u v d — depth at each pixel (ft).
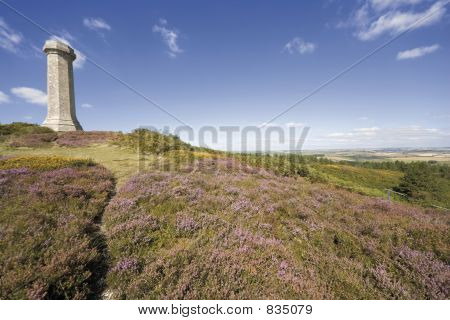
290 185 38.63
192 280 12.16
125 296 11.75
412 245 17.90
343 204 29.55
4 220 15.97
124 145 62.28
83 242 13.98
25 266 11.50
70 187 23.70
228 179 35.45
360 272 14.39
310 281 12.94
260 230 18.88
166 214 19.80
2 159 36.14
